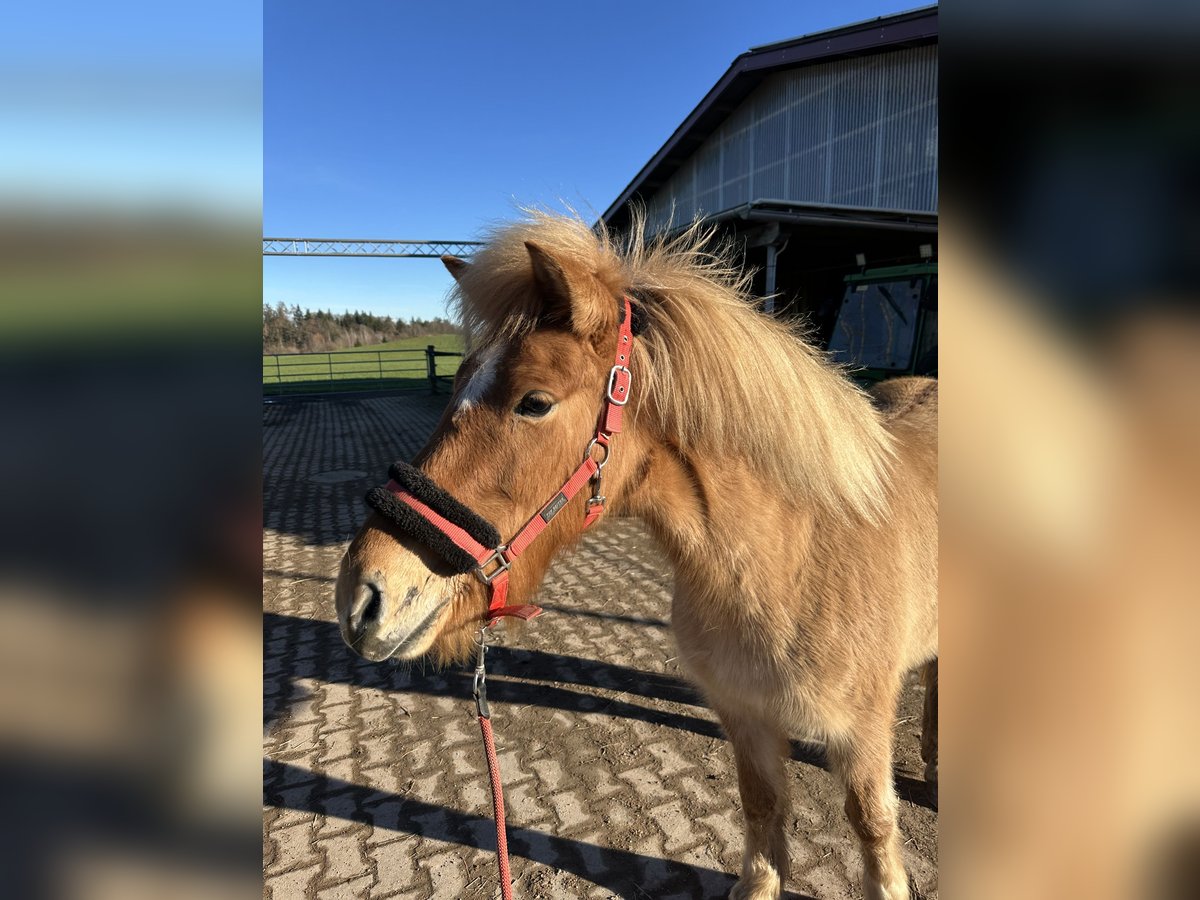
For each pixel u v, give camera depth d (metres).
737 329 1.59
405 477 1.39
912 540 1.86
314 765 2.88
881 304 7.10
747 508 1.62
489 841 2.42
